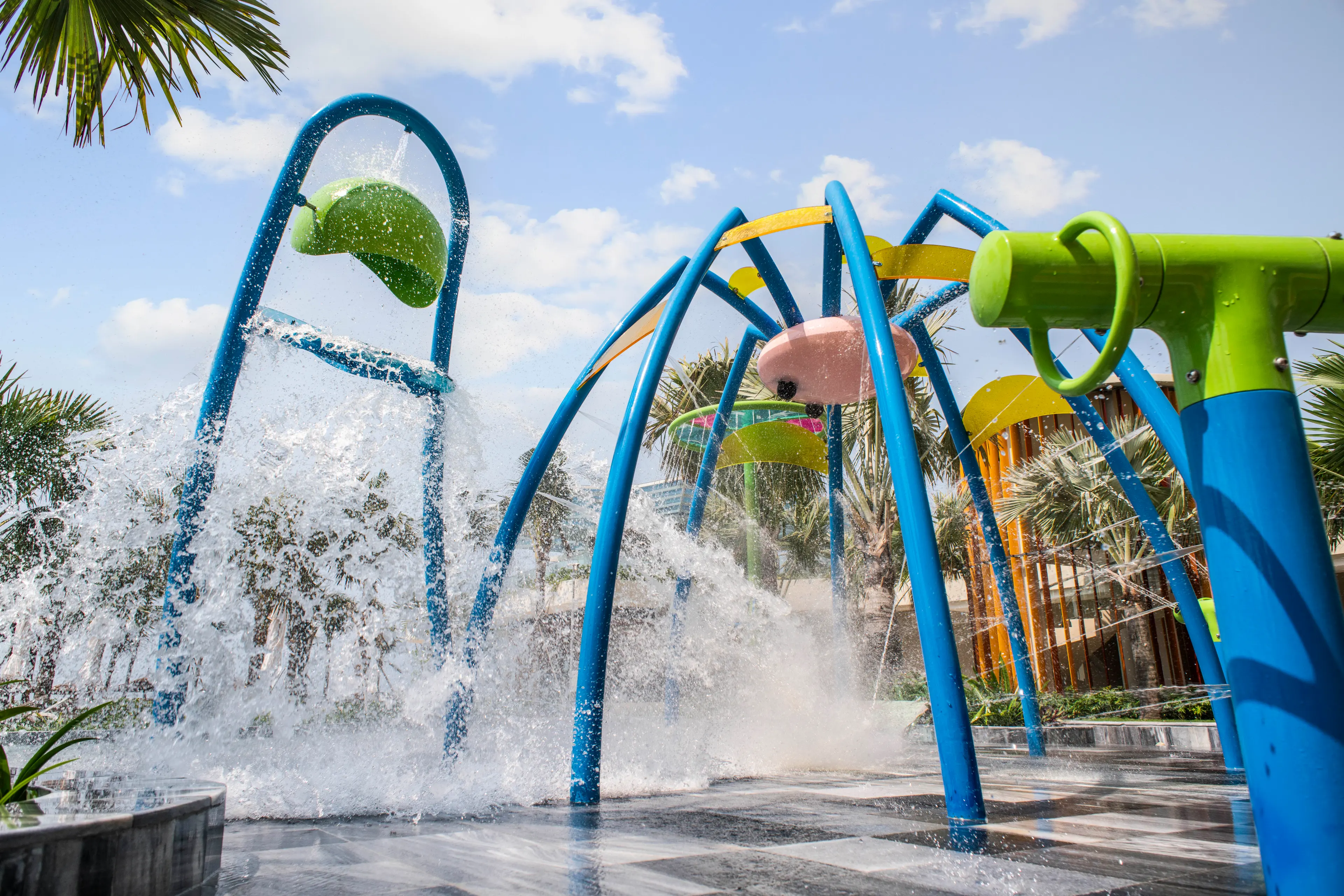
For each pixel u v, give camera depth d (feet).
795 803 13.88
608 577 14.93
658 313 19.84
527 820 12.20
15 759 18.75
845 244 14.98
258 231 16.93
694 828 11.20
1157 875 8.00
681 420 30.94
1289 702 5.55
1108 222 6.08
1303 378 29.30
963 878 7.95
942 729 11.75
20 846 5.79
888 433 12.53
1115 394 43.14
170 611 15.60
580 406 19.31
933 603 11.80
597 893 7.46
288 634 17.92
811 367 20.24
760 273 22.76
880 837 10.32
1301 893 5.34
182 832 7.34
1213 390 6.22
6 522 25.86
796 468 57.62
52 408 40.57
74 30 18.10
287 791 14.26
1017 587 44.60
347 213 17.38
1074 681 41.19
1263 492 5.88
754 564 38.09
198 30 18.85
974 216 19.03
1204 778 17.52
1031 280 6.54
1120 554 39.32
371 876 8.32
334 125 17.98
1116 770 19.39
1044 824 11.22
